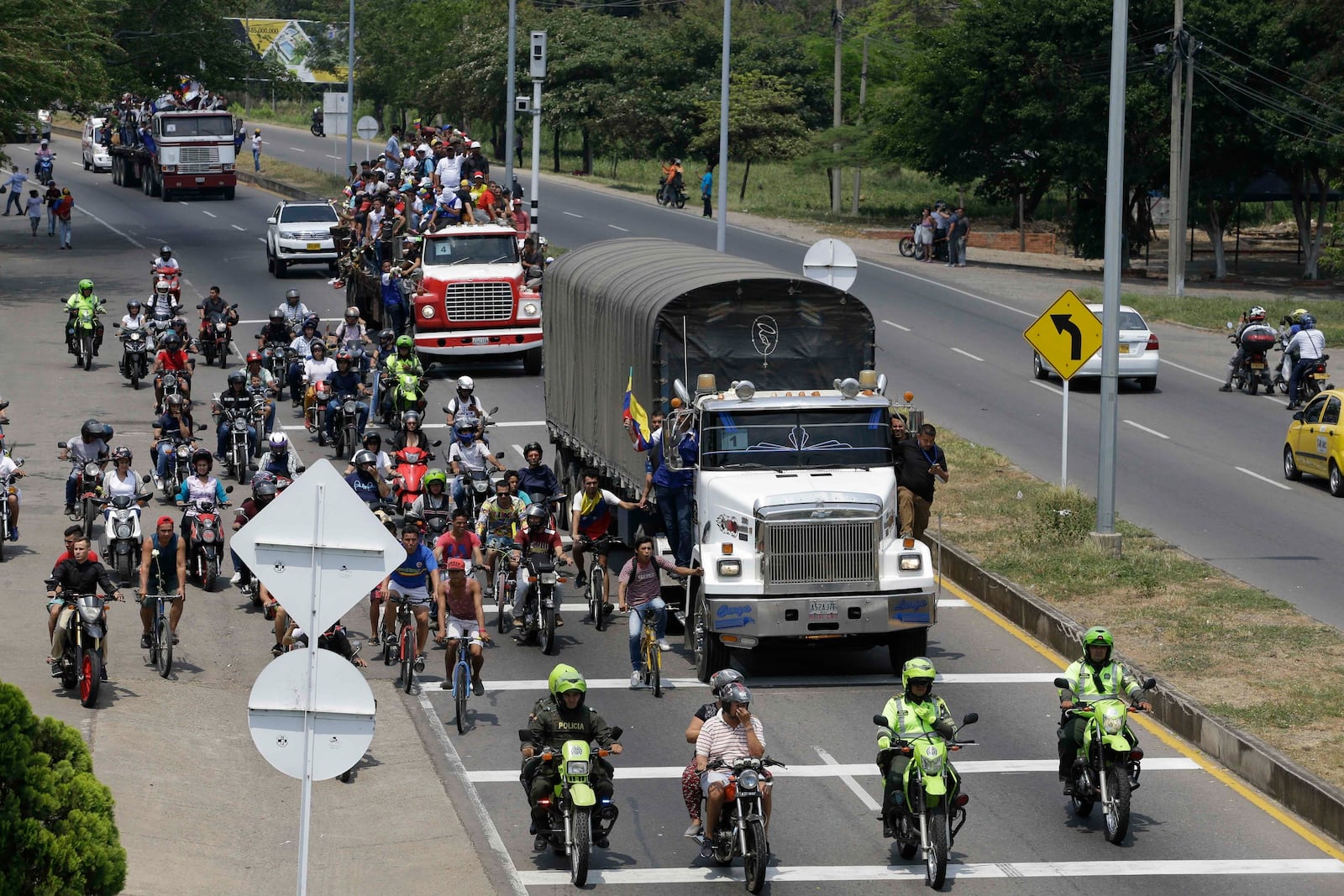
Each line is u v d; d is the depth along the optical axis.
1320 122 150.50
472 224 104.75
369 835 36.72
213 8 192.50
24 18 137.12
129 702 45.25
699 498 50.62
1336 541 64.75
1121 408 93.25
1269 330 97.62
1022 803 38.94
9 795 24.64
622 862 35.19
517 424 86.94
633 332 57.69
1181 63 141.00
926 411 89.94
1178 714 44.34
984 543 63.19
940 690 48.12
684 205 192.50
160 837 35.12
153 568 48.94
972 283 143.00
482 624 45.94
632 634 48.16
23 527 65.69
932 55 171.88
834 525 48.38
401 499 63.31
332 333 100.69
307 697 25.59
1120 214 59.94
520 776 37.50
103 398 93.00
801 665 52.06
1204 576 58.03
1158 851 35.72
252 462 75.81
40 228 171.12
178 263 145.38
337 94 188.50
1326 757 39.84
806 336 55.47
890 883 33.91
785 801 38.91
